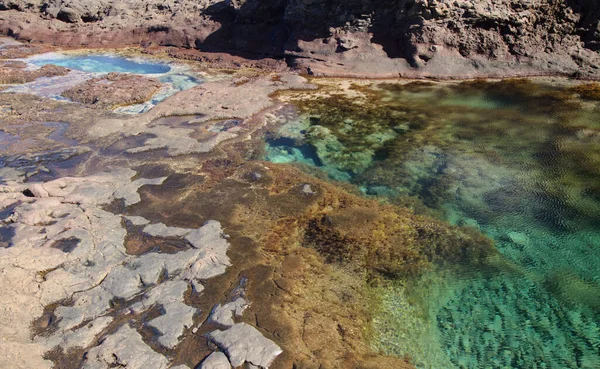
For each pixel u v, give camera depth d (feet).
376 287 23.49
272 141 40.37
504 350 20.22
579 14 53.47
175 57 70.49
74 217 28.04
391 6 57.62
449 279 24.14
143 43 77.56
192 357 18.95
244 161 36.35
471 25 55.57
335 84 55.36
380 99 49.52
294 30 63.57
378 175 34.45
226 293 22.35
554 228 28.09
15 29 82.84
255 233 27.14
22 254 24.20
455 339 20.76
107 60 70.13
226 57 67.46
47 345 19.63
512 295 23.17
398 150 38.09
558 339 20.75
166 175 33.96
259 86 54.03
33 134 42.22
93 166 35.83
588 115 42.04
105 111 48.16
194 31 74.13
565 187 31.94
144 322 20.72
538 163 35.01
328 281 23.65
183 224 27.91
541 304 22.65
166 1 82.94
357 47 59.31
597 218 28.71
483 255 25.80
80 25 83.35
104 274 23.61
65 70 63.52
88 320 20.99
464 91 50.39
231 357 18.70
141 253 25.30
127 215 28.94
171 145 38.68
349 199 31.01
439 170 34.83
